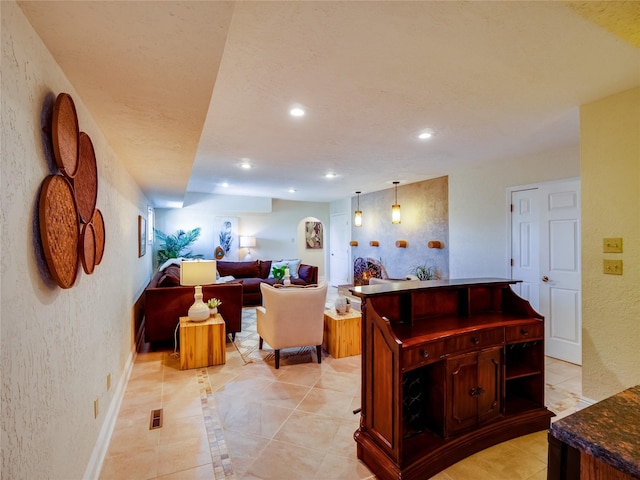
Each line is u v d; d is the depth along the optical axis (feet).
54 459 4.17
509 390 8.11
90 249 5.72
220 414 7.99
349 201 26.03
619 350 7.24
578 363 11.18
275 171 15.56
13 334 3.16
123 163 10.14
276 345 10.76
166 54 4.10
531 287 12.57
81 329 5.36
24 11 3.27
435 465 5.94
